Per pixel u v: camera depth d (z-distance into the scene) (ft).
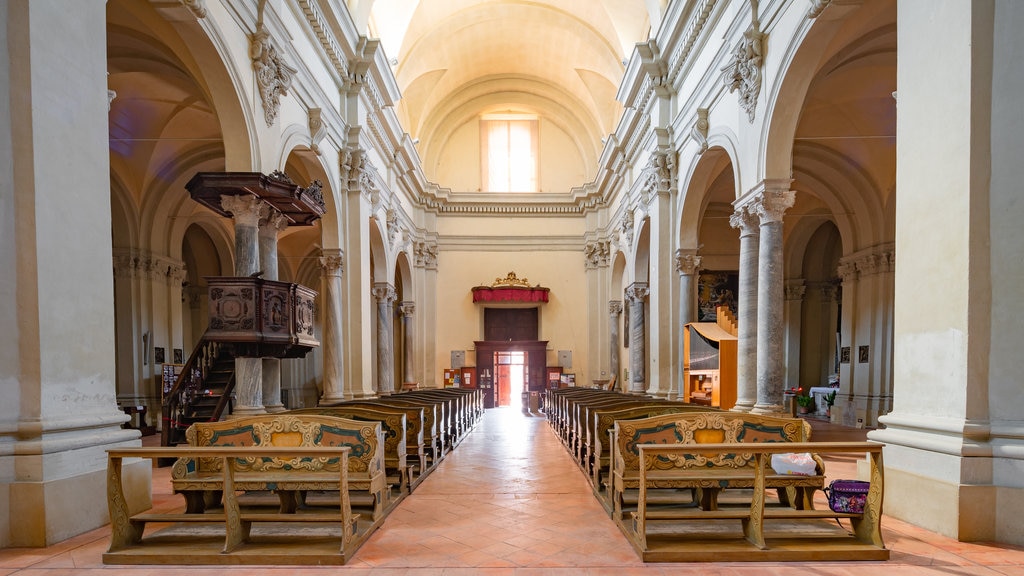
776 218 24.73
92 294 14.33
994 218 13.04
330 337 35.45
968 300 12.99
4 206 12.73
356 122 37.45
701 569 11.53
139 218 40.81
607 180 63.05
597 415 18.62
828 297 55.11
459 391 45.93
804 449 12.21
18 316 12.80
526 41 62.85
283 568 11.74
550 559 12.27
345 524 12.23
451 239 72.64
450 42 58.65
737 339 30.99
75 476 13.29
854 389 40.24
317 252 64.69
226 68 22.08
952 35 13.57
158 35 21.49
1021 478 12.42
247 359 23.27
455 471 23.94
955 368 13.28
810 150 37.96
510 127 74.84
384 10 45.83
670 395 37.50
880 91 31.81
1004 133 12.99
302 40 29.94
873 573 11.08
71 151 13.83
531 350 71.15
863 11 20.42
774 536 13.02
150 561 11.84
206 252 55.21
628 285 53.01
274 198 24.00
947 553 11.94
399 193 58.75
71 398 13.64
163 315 42.70
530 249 73.00
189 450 12.22
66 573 11.25
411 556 12.51
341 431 15.17
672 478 13.92
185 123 36.29
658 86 39.11
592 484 20.39
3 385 12.66
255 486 14.11
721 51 29.17
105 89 14.96
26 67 12.83
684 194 36.50
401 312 67.72
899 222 15.16
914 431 14.38
